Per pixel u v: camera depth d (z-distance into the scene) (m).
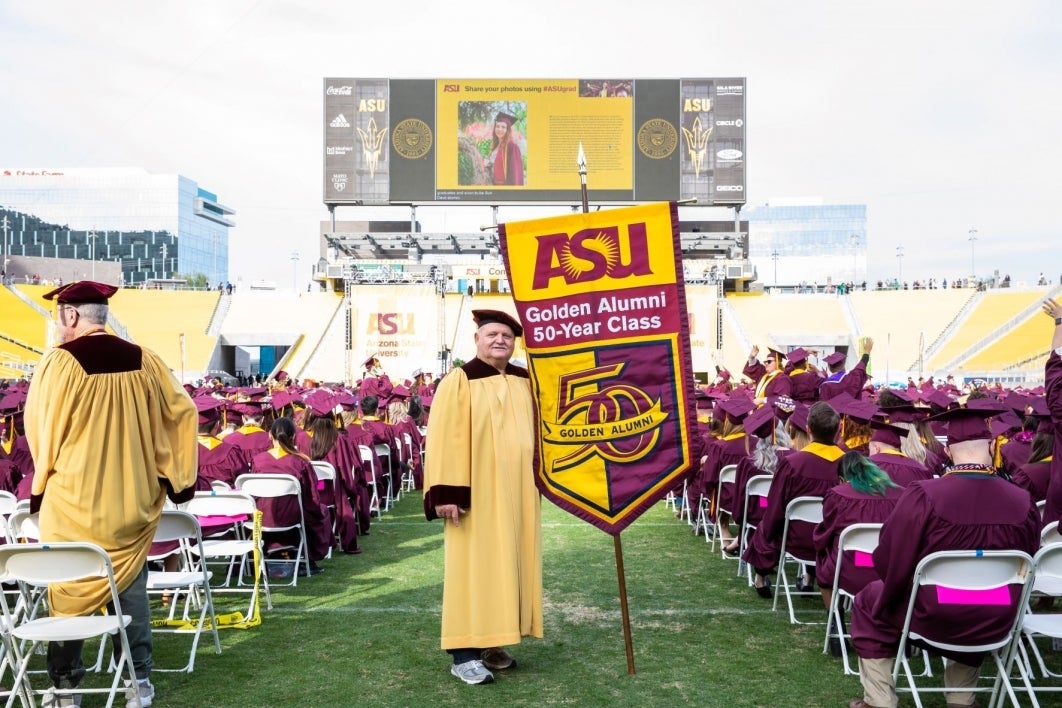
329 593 6.78
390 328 46.19
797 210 189.12
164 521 4.98
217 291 52.44
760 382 12.54
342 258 49.97
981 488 3.80
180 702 4.43
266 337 48.25
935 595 3.78
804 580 6.64
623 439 4.89
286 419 7.56
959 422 3.88
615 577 7.25
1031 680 4.81
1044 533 4.94
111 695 4.09
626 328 4.88
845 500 5.10
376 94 44.25
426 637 5.57
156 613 6.29
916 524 3.80
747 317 49.81
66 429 4.16
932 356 45.28
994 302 48.47
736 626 5.80
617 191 43.88
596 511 4.89
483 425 4.89
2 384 20.20
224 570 7.88
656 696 4.49
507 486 4.88
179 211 137.75
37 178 136.38
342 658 5.14
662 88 43.91
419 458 13.72
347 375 44.44
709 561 7.89
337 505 8.33
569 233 4.93
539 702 4.41
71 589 4.11
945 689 4.03
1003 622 3.79
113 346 4.30
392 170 44.38
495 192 44.12
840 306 50.69
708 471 8.41
